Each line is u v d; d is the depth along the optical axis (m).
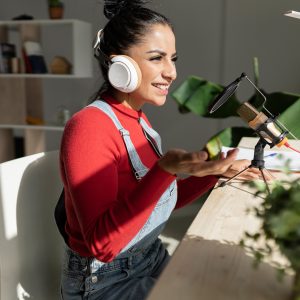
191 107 2.78
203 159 0.67
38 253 1.05
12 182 0.98
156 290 0.56
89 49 3.55
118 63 0.98
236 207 0.89
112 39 1.03
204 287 0.57
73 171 0.88
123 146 0.98
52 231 1.11
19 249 0.99
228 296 0.55
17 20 3.42
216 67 3.81
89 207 0.86
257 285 0.58
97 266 0.98
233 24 3.68
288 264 0.60
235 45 3.71
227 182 1.07
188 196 1.24
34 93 3.72
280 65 3.61
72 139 0.91
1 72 3.51
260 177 1.11
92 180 0.88
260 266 0.63
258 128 1.00
